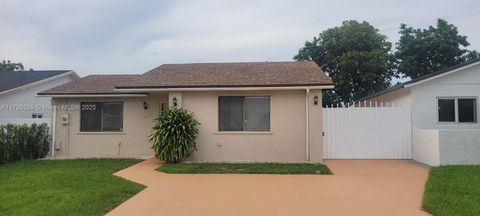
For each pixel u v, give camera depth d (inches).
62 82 1062.4
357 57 1158.3
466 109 602.9
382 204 304.2
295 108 570.3
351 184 391.9
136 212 283.9
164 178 432.8
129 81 642.2
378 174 454.3
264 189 369.1
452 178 391.5
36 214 267.4
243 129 577.6
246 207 298.5
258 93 576.1
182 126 546.6
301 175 451.5
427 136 535.5
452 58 1171.3
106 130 665.0
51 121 671.1
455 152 497.7
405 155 593.0
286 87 550.6
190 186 385.4
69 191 344.8
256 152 573.3
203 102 582.2
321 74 598.5
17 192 342.3
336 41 1232.8
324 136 601.6
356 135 599.5
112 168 496.4
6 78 996.6
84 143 663.8
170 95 583.2
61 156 654.5
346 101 1277.1
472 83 600.4
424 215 271.6
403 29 1215.6
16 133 593.0
